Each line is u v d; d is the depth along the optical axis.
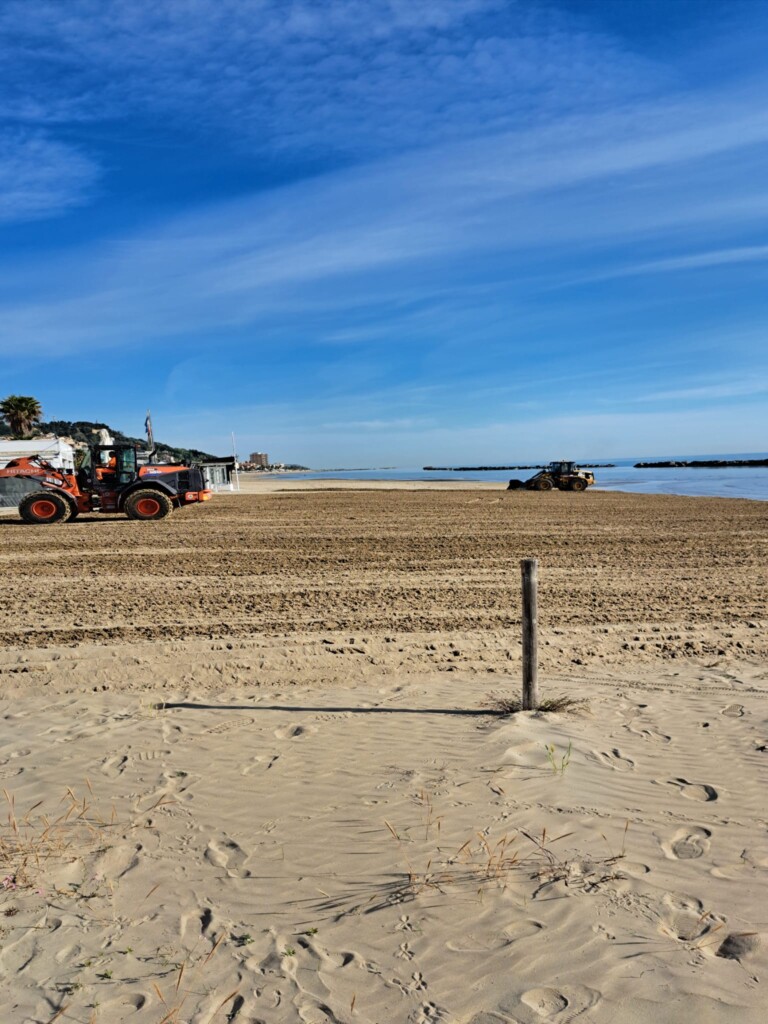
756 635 7.71
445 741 4.78
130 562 13.54
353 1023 2.43
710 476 73.44
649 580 11.29
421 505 31.55
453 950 2.77
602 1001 2.47
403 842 3.53
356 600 9.84
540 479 45.56
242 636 7.85
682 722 5.07
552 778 4.14
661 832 3.56
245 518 24.20
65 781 4.32
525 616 5.31
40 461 23.02
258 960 2.75
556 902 3.02
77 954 2.80
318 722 5.23
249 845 3.55
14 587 10.91
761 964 2.62
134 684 6.27
